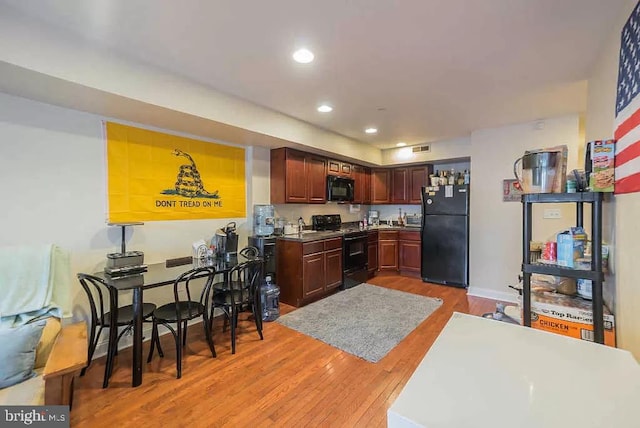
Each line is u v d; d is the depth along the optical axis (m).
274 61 2.14
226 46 1.95
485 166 3.99
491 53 2.03
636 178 1.34
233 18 1.65
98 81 1.95
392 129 4.04
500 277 3.91
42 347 1.73
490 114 3.36
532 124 3.63
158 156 2.89
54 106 2.27
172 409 1.83
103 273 2.41
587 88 2.47
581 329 1.71
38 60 1.70
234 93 2.75
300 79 2.44
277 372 2.23
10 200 2.10
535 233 3.58
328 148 4.07
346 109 3.19
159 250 2.93
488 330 1.13
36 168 2.20
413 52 2.02
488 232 3.98
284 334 2.88
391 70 2.28
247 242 3.74
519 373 0.84
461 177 4.70
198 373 2.22
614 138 1.64
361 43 1.91
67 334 1.82
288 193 3.85
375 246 5.22
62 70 1.79
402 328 3.00
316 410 1.83
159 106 2.27
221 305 2.69
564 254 1.79
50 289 1.91
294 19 1.66
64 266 2.02
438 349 0.98
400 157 5.23
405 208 5.86
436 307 3.61
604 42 1.87
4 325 1.71
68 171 2.35
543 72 2.31
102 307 2.24
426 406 0.70
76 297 2.40
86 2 1.53
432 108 3.15
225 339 2.78
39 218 2.22
